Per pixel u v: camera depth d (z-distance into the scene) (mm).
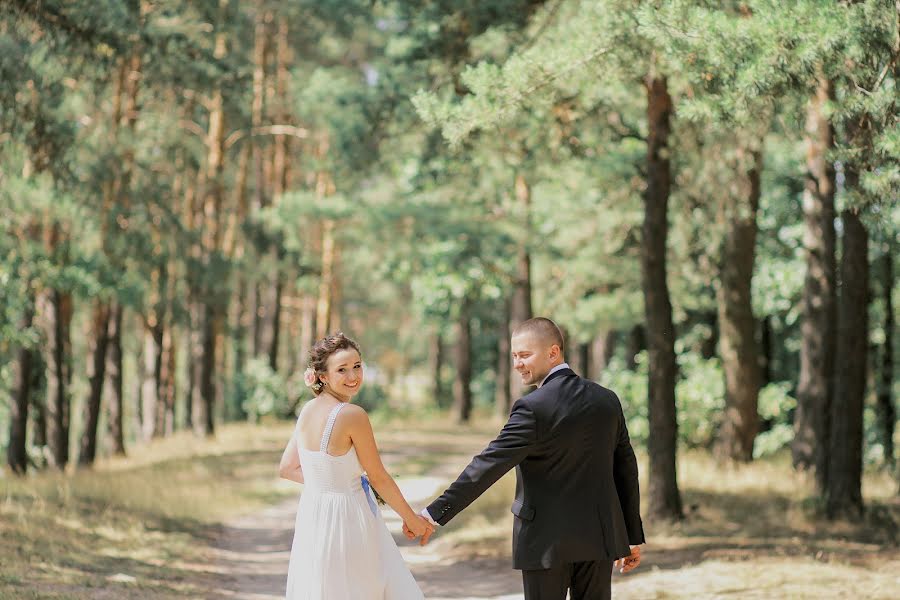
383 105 14070
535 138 12562
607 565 4527
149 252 19891
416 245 26828
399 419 41344
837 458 11586
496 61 12227
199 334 28594
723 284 17562
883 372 22703
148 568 9516
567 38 10578
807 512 11578
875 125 7281
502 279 29781
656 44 7934
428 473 22344
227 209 34344
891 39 6496
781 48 6578
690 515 12117
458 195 21016
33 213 16781
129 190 18969
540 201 24016
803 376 15914
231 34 23125
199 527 13469
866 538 10594
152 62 14078
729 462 17188
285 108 31422
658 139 12180
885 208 7391
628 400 19188
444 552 11539
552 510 4414
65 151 13203
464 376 42156
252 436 29250
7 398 22531
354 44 34844
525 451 4398
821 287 14164
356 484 4711
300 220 27516
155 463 22219
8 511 11172
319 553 4598
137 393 36500
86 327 25141
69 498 12938
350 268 30859
